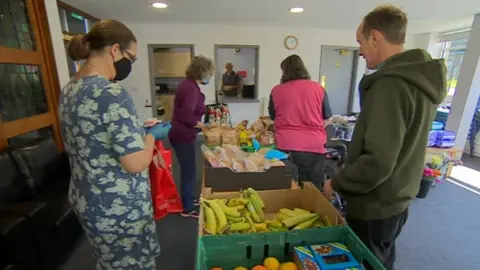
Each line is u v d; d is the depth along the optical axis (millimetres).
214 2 3445
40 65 2770
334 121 3420
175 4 3570
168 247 2133
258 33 5559
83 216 1048
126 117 933
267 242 943
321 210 1195
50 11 2844
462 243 2209
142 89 5516
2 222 1459
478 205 2846
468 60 3859
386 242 1089
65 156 2629
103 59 1001
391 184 949
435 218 2582
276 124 1896
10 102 2391
